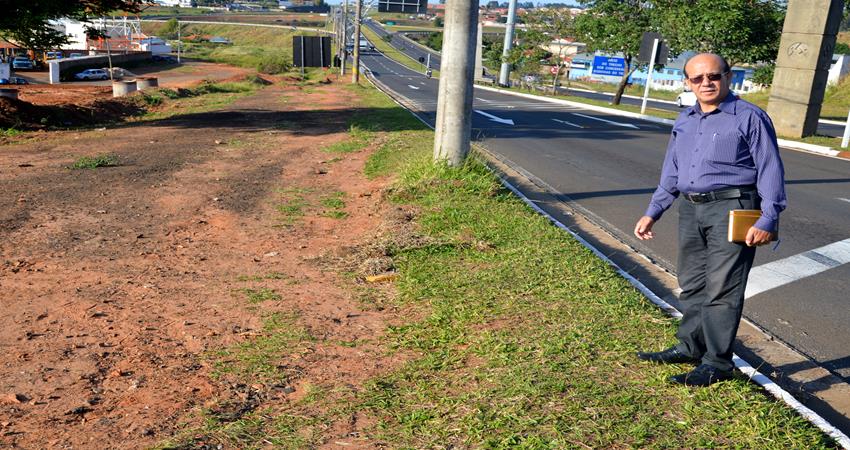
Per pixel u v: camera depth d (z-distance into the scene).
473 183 9.16
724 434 3.26
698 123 3.67
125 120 23.56
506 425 3.34
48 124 19.88
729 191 3.57
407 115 22.50
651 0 33.09
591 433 3.26
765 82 30.34
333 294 5.51
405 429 3.36
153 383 3.91
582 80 92.62
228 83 48.03
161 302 5.30
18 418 3.50
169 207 8.79
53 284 5.69
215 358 4.26
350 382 3.92
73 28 96.19
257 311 5.11
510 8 64.50
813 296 5.85
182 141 15.81
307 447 3.22
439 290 5.44
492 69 79.12
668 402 3.56
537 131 19.58
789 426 3.31
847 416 3.74
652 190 10.77
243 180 10.80
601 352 4.17
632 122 24.59
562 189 10.75
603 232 7.93
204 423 3.45
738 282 3.64
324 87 44.38
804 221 8.85
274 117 22.38
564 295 5.23
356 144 15.01
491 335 4.45
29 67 72.25
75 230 7.51
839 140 19.47
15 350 4.35
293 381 3.95
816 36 19.45
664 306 5.17
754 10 26.86
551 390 3.67
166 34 197.62
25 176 10.71
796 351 4.62
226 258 6.58
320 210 8.81
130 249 6.84
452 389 3.77
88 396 3.75
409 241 6.73
